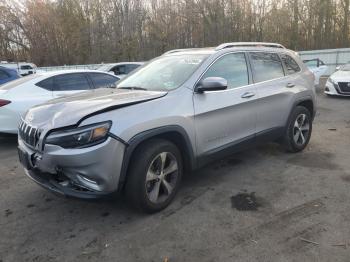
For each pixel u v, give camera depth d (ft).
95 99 12.23
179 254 10.07
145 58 122.52
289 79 18.06
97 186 10.93
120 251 10.32
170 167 12.70
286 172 16.22
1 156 20.42
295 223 11.53
